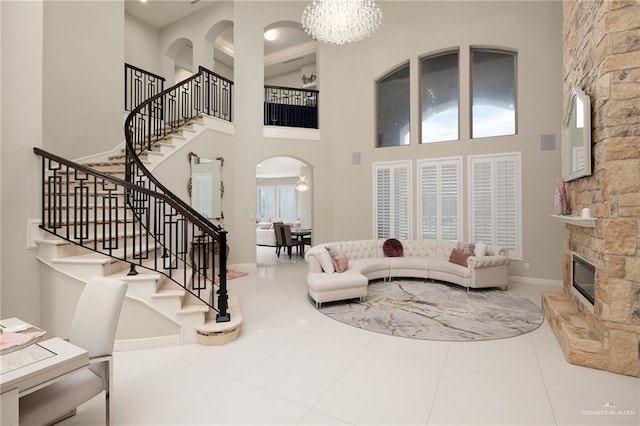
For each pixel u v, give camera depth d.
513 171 5.74
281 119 7.85
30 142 3.03
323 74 7.64
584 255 3.18
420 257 6.12
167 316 3.07
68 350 1.62
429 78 6.71
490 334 3.38
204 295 3.82
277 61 10.17
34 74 3.07
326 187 7.62
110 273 3.16
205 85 7.77
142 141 5.84
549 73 5.47
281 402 2.20
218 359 2.82
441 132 6.57
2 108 2.89
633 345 2.52
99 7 5.38
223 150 6.76
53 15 4.75
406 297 4.77
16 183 2.95
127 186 3.03
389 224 6.96
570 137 3.50
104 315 1.92
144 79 7.30
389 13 6.95
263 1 7.25
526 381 2.47
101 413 2.09
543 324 3.66
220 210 6.64
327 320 3.82
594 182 2.88
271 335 3.36
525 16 5.64
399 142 7.05
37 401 1.60
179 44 8.47
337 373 2.59
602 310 2.64
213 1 7.56
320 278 4.44
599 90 2.70
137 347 2.99
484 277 5.04
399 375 2.56
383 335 3.37
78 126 5.08
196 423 1.98
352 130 7.43
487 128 6.14
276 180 15.72
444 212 6.36
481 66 6.21
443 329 3.53
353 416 2.05
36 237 3.05
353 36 4.39
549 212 5.46
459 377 2.53
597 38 2.75
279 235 8.77
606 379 2.49
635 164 2.49
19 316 2.96
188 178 6.07
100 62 5.40
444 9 6.33
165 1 7.55
